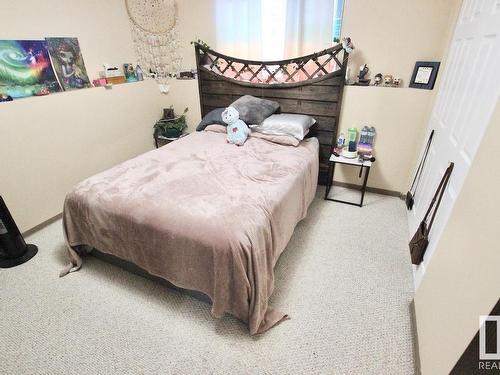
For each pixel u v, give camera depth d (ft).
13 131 6.71
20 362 4.32
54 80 7.89
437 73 7.23
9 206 6.86
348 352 4.42
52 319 4.98
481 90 4.27
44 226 7.71
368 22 7.59
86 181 5.84
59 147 7.84
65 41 8.04
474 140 4.12
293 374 4.13
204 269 4.44
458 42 6.09
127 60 10.12
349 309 5.14
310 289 5.57
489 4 4.60
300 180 6.40
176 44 10.39
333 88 8.27
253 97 8.93
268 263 4.83
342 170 9.39
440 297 3.86
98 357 4.37
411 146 8.19
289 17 8.42
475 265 3.07
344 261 6.30
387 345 4.52
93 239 5.63
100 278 5.87
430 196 5.94
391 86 7.84
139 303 5.28
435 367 3.51
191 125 11.36
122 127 9.78
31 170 7.23
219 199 5.09
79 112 8.23
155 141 11.34
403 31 7.35
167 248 4.63
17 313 5.09
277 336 4.66
